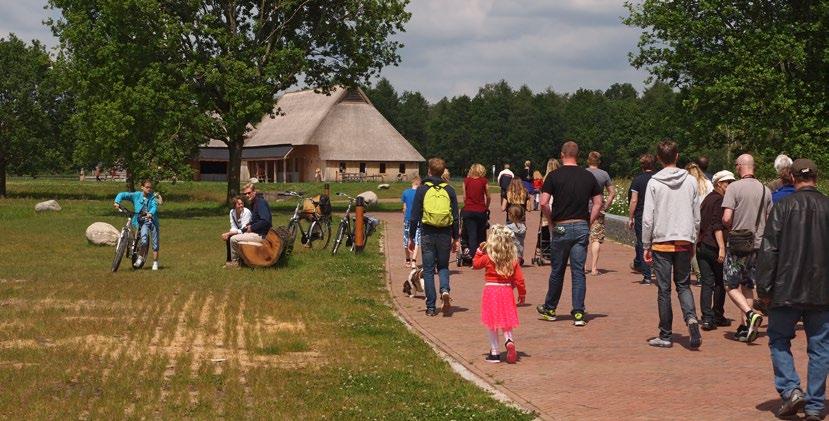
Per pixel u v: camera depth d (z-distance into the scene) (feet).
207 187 212.64
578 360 30.68
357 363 30.48
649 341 33.55
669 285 33.04
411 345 33.83
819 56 120.16
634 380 27.40
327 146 263.70
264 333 35.94
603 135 436.35
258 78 135.03
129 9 126.93
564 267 38.45
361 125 270.67
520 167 444.14
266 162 277.64
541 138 442.09
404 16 144.05
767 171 112.98
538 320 39.27
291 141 264.93
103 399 24.58
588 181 37.70
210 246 80.28
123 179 279.69
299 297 46.06
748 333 33.04
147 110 125.80
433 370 29.43
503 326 30.37
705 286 36.60
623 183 115.03
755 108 117.60
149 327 36.45
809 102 120.06
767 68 117.70
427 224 40.60
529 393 26.07
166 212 141.28
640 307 42.52
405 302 45.27
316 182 244.63
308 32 145.69
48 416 22.70
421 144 506.48
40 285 49.37
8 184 247.09
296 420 22.95
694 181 33.24
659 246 32.96
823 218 22.56
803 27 120.37
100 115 127.13
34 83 208.85
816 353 22.61
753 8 126.52
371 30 143.84
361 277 54.34
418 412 23.77
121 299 44.27
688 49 128.88
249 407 24.18
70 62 136.56
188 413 23.32
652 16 132.77
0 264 64.28
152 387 26.22
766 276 22.91
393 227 100.94
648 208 33.24
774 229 22.79
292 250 67.77
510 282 30.83
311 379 27.89
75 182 263.29
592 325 37.78
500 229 30.71
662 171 33.47
